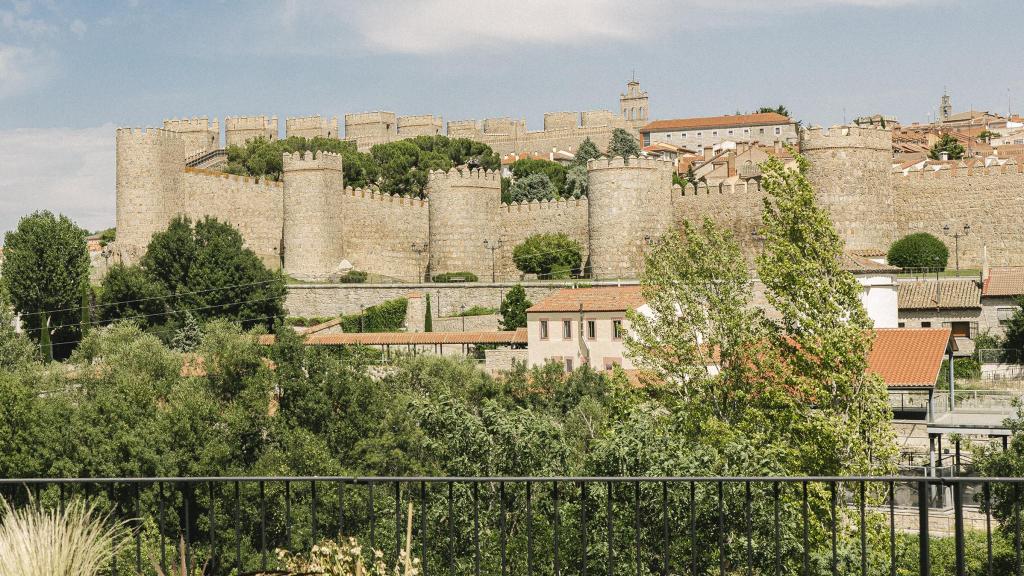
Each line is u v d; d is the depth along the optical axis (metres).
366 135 193.75
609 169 102.38
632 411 29.78
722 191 101.88
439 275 107.12
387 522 28.59
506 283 97.12
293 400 49.09
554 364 59.53
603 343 72.75
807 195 36.25
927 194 96.81
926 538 13.63
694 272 43.09
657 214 102.94
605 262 102.75
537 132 199.00
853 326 34.44
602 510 26.00
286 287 101.69
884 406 34.06
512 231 110.94
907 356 52.00
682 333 42.50
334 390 48.50
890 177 98.06
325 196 113.50
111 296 98.19
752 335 40.53
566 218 107.88
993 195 94.31
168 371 60.00
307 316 102.44
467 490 28.66
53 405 49.12
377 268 115.88
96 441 45.44
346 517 40.03
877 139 97.44
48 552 13.84
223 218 117.31
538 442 29.81
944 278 86.06
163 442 44.38
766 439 33.97
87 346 72.94
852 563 27.06
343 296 101.62
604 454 27.53
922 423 50.09
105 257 113.31
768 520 25.42
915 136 194.50
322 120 193.25
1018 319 73.25
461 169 109.50
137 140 114.06
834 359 34.25
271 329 96.38
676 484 25.34
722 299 42.50
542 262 106.00
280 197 117.12
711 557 25.11
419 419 32.38
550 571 26.39
